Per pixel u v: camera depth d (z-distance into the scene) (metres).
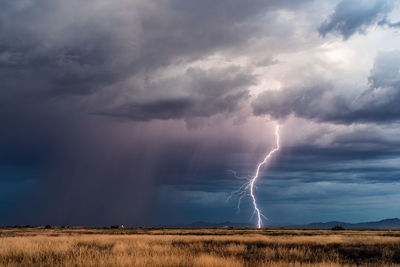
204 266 11.80
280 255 17.61
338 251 21.20
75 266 12.05
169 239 28.00
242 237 32.72
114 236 33.72
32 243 20.39
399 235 42.66
